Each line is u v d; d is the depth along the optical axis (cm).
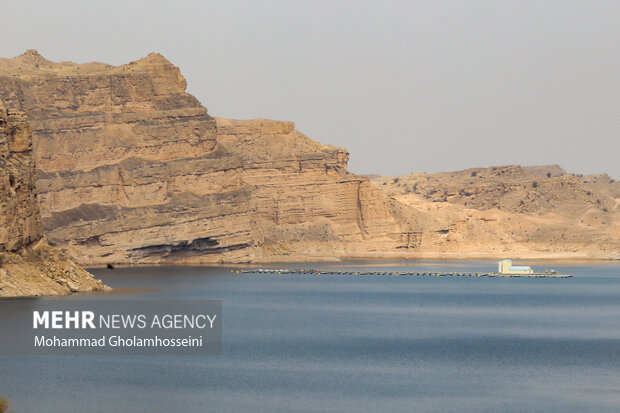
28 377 13538
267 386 13450
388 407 12456
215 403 12412
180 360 15050
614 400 13000
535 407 12588
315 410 12219
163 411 11956
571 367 15312
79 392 12756
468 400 12912
